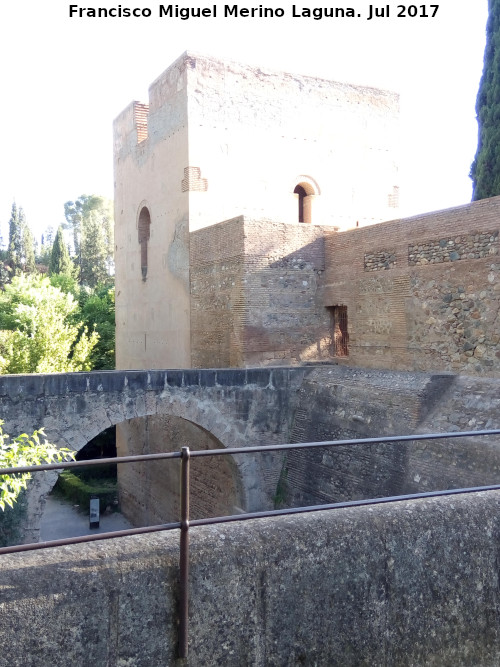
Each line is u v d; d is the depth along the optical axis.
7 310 30.03
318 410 13.04
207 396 12.74
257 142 17.62
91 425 11.67
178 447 15.98
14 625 2.44
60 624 2.53
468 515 3.34
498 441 9.06
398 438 3.63
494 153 15.81
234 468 13.26
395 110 20.09
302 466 12.95
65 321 29.44
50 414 11.33
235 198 17.25
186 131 16.62
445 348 11.80
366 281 13.85
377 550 3.10
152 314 19.11
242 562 2.86
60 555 2.70
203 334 16.11
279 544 2.95
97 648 2.59
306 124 18.44
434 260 12.04
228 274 14.88
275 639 2.88
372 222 19.61
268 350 14.54
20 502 11.30
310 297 15.09
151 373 12.18
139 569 2.70
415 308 12.50
